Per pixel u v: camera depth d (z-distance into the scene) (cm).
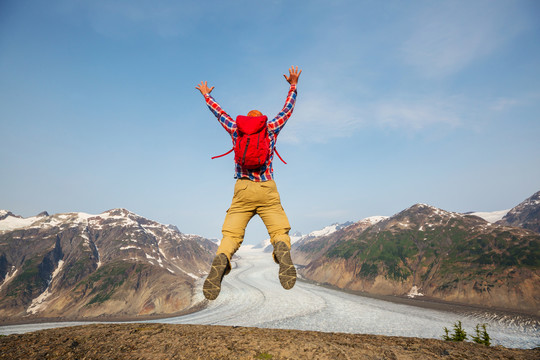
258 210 261
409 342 372
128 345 336
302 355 296
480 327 5997
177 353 307
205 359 291
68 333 388
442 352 332
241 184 253
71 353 312
